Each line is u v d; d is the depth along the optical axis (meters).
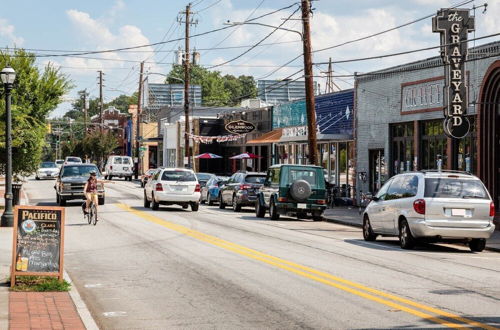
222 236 20.98
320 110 41.28
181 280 12.78
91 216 24.91
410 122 31.80
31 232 11.50
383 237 22.47
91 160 103.06
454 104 25.95
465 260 16.36
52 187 55.66
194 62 55.81
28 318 9.17
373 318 9.48
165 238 20.30
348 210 34.19
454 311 9.95
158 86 121.19
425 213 18.05
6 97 23.31
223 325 9.12
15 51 30.03
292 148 46.69
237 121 52.12
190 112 89.25
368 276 13.29
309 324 9.14
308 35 30.64
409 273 13.78
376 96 34.53
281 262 15.16
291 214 28.89
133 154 99.50
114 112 127.62
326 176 40.75
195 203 32.56
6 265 14.16
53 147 161.88
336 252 17.33
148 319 9.50
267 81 93.38
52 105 30.42
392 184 20.05
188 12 52.97
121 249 17.64
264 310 10.06
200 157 59.78
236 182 33.59
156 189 32.12
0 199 37.69
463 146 27.80
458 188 18.23
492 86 25.73
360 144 36.09
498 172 26.05
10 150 23.52
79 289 11.86
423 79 30.42
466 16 25.86
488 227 18.16
